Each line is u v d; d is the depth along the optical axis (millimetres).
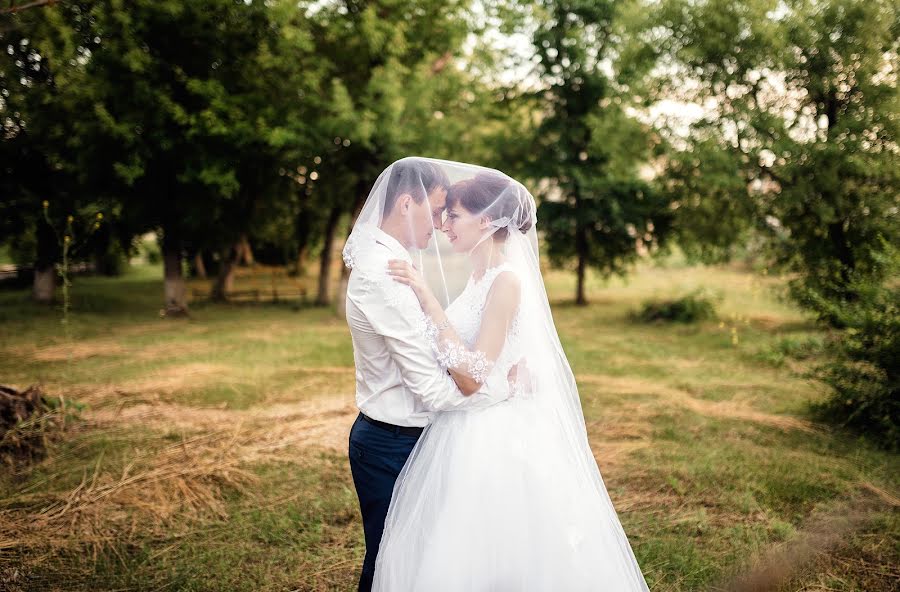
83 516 3287
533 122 14969
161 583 2709
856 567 2783
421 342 1821
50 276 13562
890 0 6707
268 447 4340
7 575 2742
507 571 1821
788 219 8633
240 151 11305
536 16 13445
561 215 14102
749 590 2623
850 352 4715
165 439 4527
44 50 9523
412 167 1944
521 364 2021
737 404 5469
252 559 2918
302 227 17938
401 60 11820
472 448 1904
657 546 2973
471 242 1996
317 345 8703
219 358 7652
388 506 2012
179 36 10594
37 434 4266
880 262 5465
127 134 9930
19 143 11500
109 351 8078
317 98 11000
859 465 4020
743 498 3508
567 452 2018
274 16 10195
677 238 12742
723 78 8555
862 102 7184
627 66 9930
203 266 22234
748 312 11523
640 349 8289
